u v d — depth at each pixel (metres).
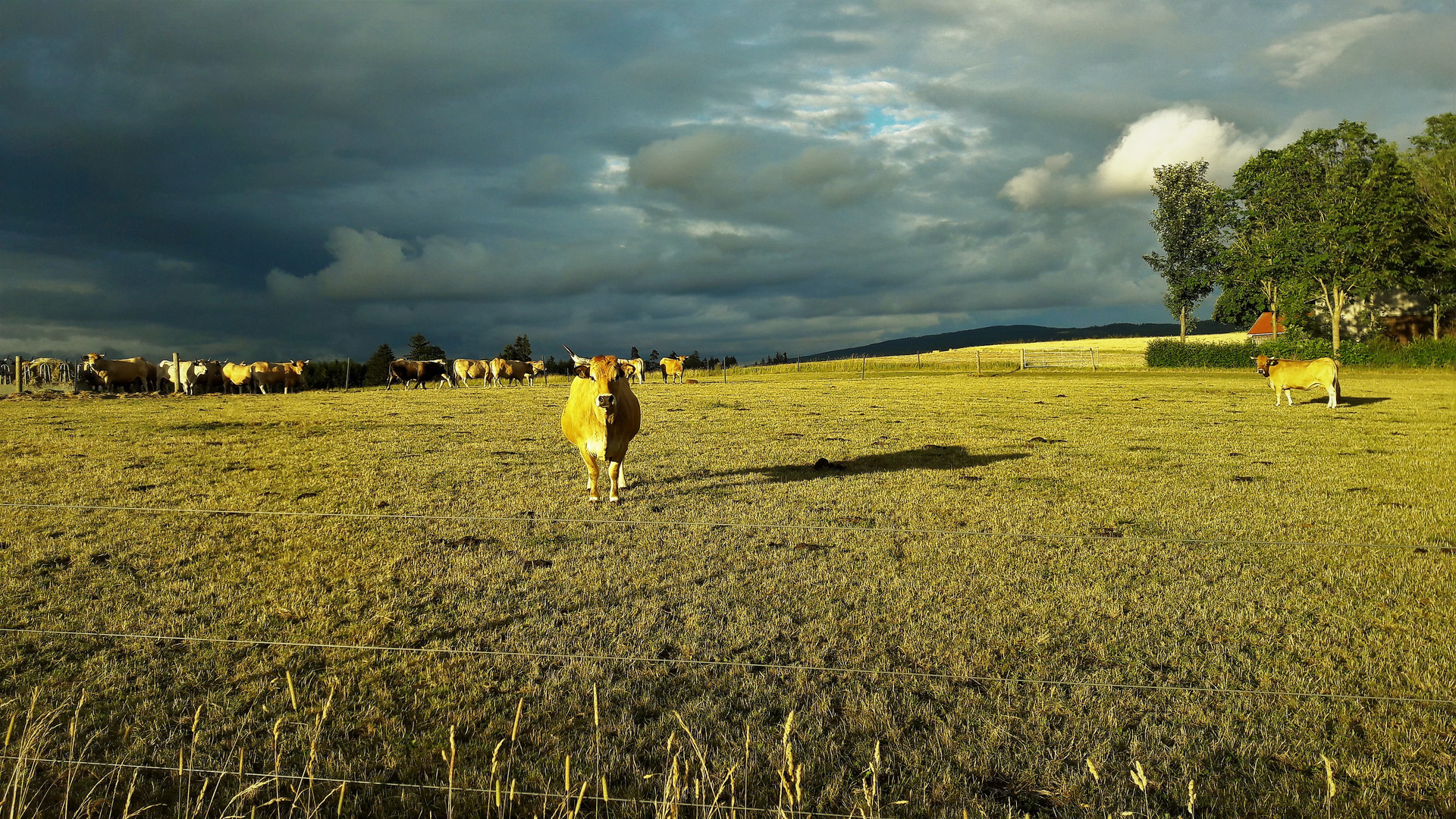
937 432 17.97
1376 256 51.66
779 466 13.43
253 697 4.92
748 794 3.94
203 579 7.28
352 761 4.23
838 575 7.32
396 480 12.22
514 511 10.09
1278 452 14.55
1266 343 57.56
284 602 6.67
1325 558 7.77
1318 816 3.76
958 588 6.93
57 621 6.22
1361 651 5.58
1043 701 4.87
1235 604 6.54
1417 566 7.49
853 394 30.53
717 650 5.67
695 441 16.64
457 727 4.60
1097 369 53.78
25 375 41.56
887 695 5.00
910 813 3.85
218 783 3.81
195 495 11.11
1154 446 15.54
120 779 4.07
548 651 5.68
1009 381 39.50
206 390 40.00
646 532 8.91
